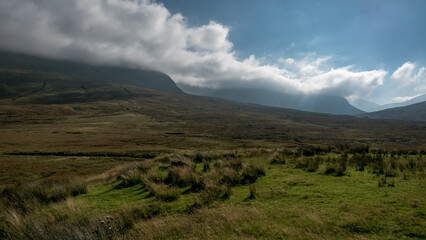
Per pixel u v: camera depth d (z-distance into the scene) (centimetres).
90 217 710
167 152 4247
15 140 5288
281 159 1464
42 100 18262
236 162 1338
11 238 571
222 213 670
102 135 7075
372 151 1739
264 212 664
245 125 12362
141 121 12069
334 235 511
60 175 2491
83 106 15625
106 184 1271
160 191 906
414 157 1424
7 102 16150
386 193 761
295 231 534
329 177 1023
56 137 6172
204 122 13138
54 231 562
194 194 912
